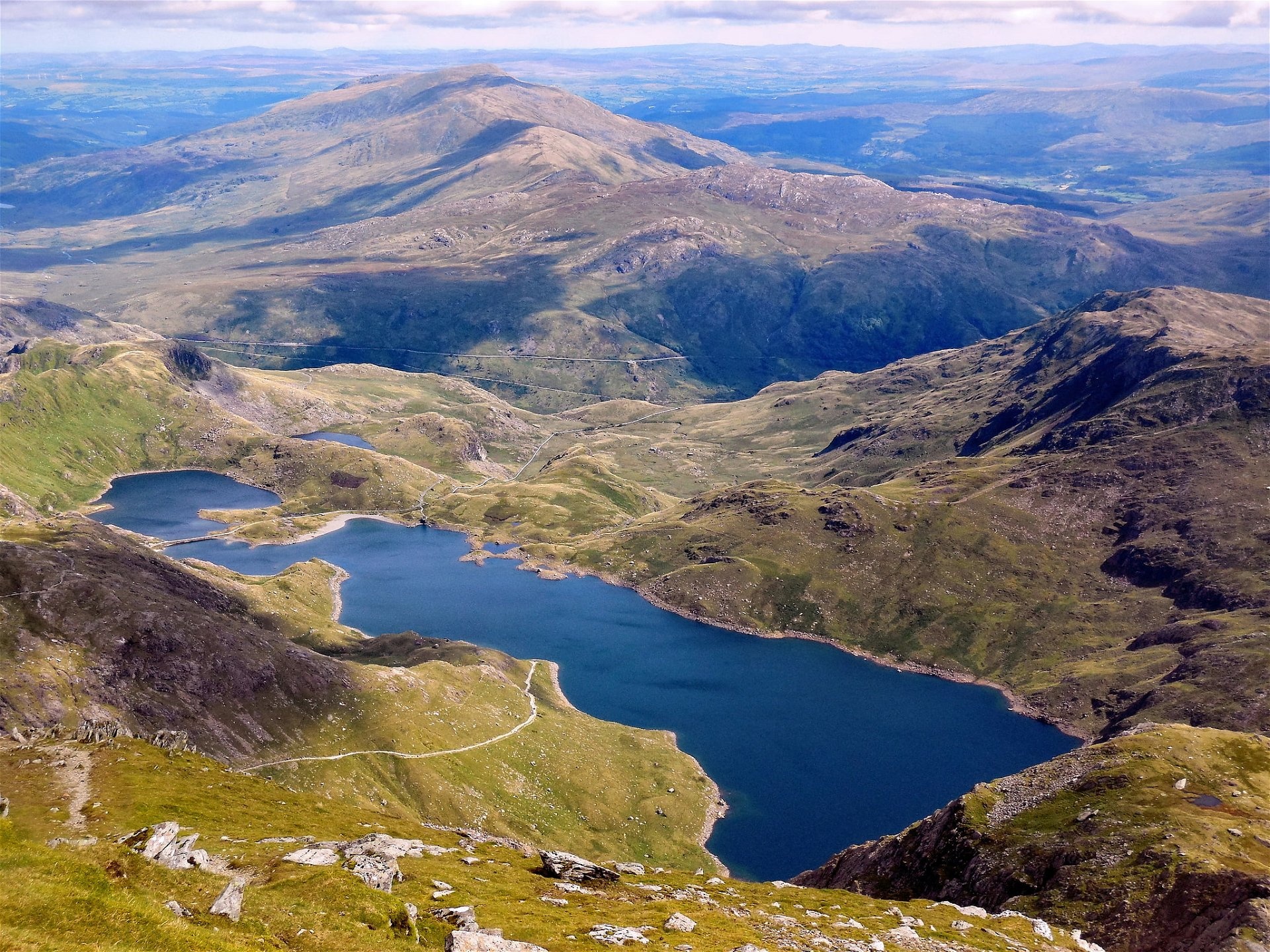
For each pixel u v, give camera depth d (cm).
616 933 6512
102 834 8900
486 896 7356
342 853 7906
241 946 4669
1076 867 12138
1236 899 10050
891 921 9406
